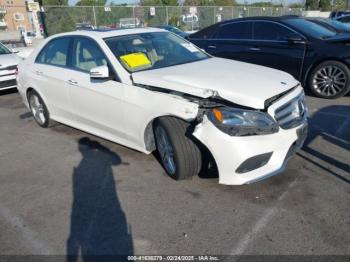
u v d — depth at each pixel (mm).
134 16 22438
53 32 19078
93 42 3875
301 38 5887
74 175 3557
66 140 4594
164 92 3107
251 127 2646
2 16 45156
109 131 3918
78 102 4121
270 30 6312
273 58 6277
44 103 4859
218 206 2855
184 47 4250
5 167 3863
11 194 3252
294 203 2830
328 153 3707
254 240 2434
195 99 2877
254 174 2789
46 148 4359
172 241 2480
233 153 2670
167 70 3455
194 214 2771
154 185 3246
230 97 2746
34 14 17766
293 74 6125
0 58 7551
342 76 5578
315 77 5859
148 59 3697
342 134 4223
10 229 2723
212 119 2705
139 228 2643
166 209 2859
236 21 6766
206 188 3137
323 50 5641
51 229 2695
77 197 3129
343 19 14555
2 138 4848
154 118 3201
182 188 3162
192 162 3037
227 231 2547
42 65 4707
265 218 2662
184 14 24922
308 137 4164
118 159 3865
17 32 34250
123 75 3449
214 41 7043
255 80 3037
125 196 3094
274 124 2707
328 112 5078
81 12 20047
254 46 6453
